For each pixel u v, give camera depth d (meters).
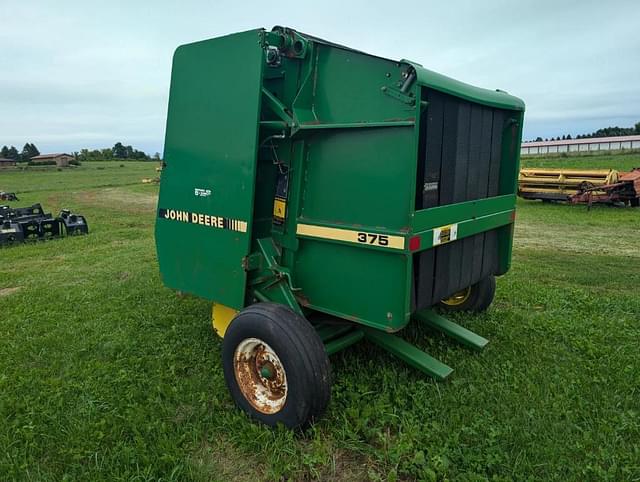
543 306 5.50
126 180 38.88
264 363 3.24
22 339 4.72
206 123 3.67
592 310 5.31
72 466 2.83
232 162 3.51
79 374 3.96
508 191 4.37
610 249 9.30
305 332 3.04
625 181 14.75
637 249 9.28
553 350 4.24
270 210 3.71
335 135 3.14
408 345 3.83
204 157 3.72
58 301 5.96
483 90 3.77
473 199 3.79
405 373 3.77
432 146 3.16
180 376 3.95
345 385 3.64
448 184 3.41
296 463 2.83
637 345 4.32
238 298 3.65
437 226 3.19
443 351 4.25
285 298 3.43
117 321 5.20
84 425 3.20
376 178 2.96
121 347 4.48
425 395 3.48
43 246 10.11
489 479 2.66
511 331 4.65
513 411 3.25
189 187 3.89
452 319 5.01
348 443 2.99
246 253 3.51
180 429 3.17
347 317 3.26
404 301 2.93
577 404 3.33
